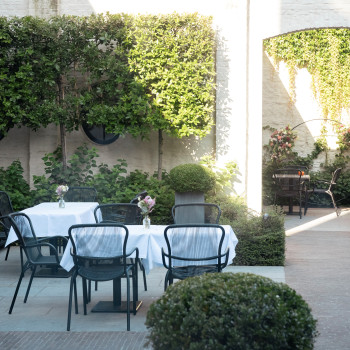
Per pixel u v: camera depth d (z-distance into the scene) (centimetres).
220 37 1087
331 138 1577
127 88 1091
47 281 755
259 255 830
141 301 651
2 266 841
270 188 1529
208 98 1064
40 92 1080
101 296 680
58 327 565
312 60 1575
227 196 1042
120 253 575
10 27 1056
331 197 1424
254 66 1082
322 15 1062
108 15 1074
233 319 341
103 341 521
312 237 1073
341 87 1574
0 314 611
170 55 1058
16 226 630
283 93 1594
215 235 574
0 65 1070
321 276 766
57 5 1119
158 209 1046
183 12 1077
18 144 1136
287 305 353
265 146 1577
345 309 614
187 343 339
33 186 1123
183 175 951
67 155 1141
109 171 1132
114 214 820
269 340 338
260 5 1076
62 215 774
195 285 361
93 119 1077
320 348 492
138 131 1082
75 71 1109
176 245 575
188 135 1071
